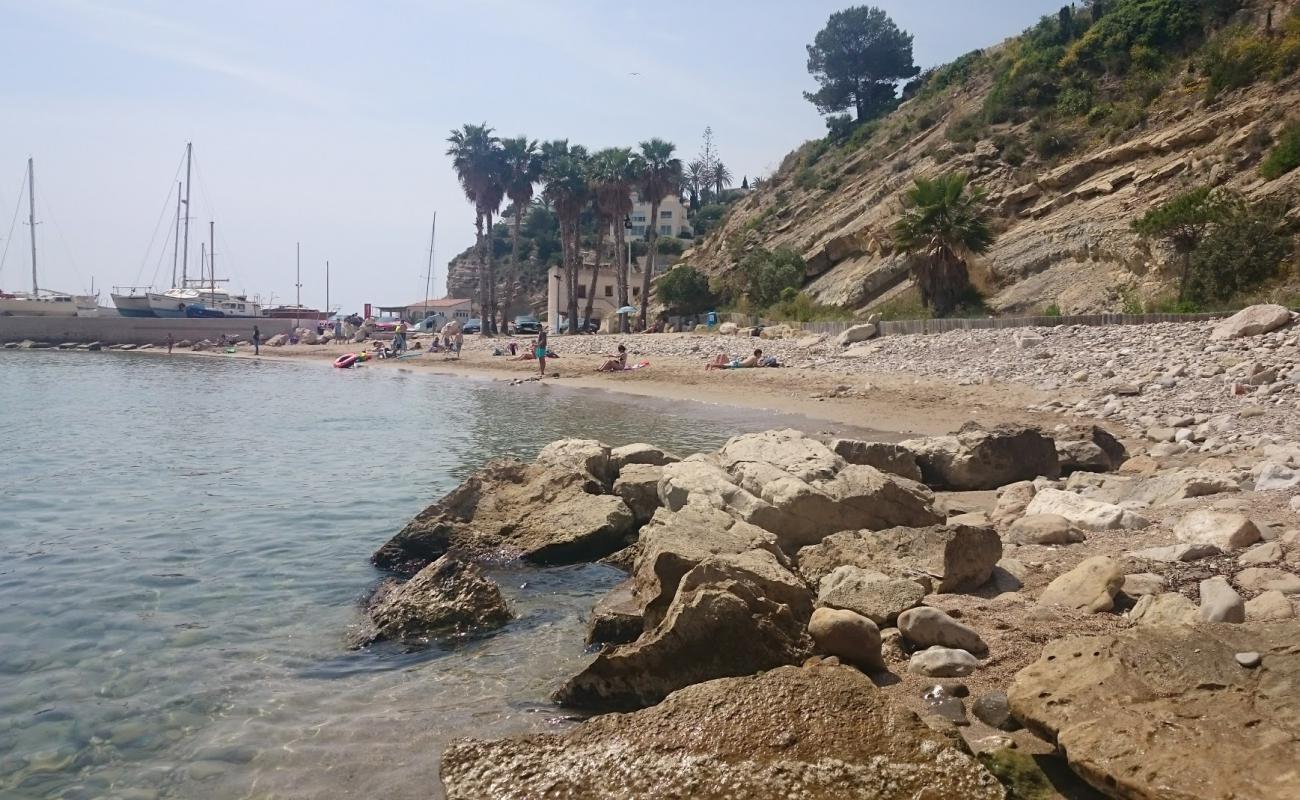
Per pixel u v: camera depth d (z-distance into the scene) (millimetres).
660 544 7883
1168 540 8266
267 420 24922
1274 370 18781
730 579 6926
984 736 5031
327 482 15461
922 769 4402
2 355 62031
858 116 86500
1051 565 8086
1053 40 58281
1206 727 4383
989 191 47719
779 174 81688
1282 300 26453
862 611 6949
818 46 88062
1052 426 18297
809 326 43000
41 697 6699
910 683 5887
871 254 50875
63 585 9508
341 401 30375
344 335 69688
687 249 91750
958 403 22609
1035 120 49938
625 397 29734
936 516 9992
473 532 10773
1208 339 23156
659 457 13086
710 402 26984
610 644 7559
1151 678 4852
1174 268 31656
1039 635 6352
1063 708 4848
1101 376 22562
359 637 7949
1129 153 41469
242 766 5629
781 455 11102
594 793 4590
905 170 57375
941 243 38688
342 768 5562
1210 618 5945
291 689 6824
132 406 28953
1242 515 7910
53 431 22641
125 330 71938
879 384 26625
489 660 7359
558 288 76125
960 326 32656
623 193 64062
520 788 4715
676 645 6277
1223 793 3920
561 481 11570
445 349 54188
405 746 5820
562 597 9148
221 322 73875
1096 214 39188
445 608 8062
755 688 5109
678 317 63688
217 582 9656
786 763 4535
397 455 18438
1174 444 14891
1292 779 3908
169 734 6094
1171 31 48062
